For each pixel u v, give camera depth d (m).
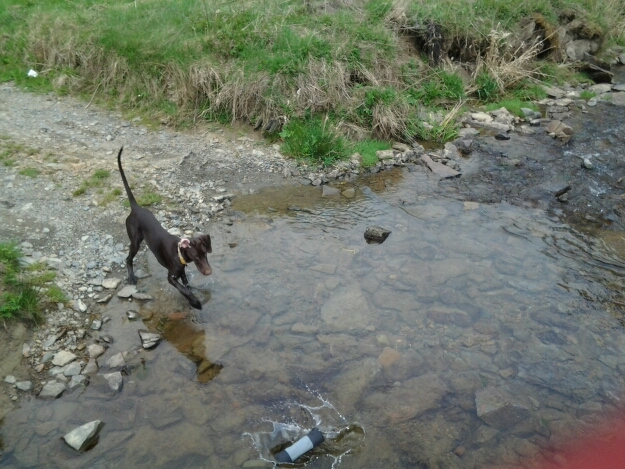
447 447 2.71
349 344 3.28
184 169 4.98
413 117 6.01
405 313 3.53
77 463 2.54
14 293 3.25
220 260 3.89
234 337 3.28
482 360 3.21
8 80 5.99
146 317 3.38
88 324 3.28
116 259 3.80
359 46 6.29
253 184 4.91
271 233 4.24
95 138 5.24
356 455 2.65
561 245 4.26
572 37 8.55
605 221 4.61
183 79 5.77
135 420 2.76
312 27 6.53
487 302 3.64
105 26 6.36
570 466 2.64
